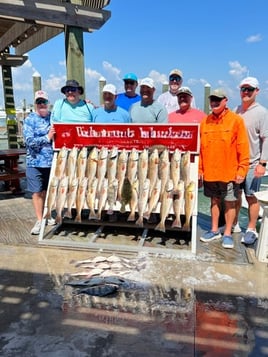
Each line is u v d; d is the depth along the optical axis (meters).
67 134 4.38
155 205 4.00
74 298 2.87
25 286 3.08
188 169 3.96
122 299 2.85
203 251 3.86
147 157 4.05
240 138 3.72
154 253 3.80
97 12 5.27
